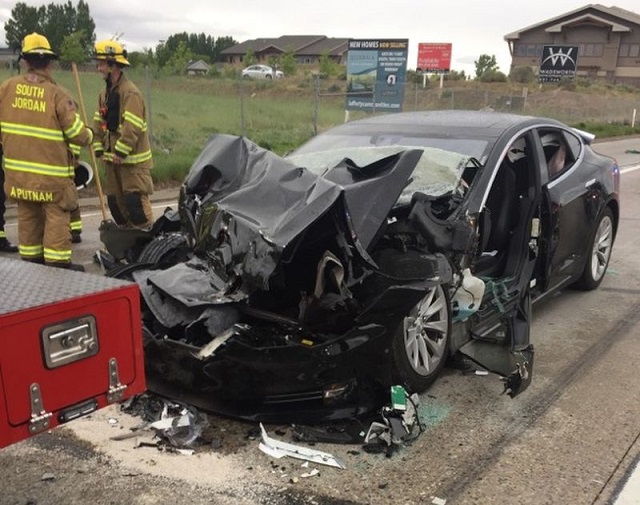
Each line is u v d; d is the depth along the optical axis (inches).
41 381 77.1
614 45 2802.7
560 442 129.3
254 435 128.1
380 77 900.6
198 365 129.3
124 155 264.1
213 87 1151.6
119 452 122.0
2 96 210.1
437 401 145.9
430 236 142.1
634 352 177.0
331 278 124.7
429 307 143.9
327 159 175.2
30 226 224.8
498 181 177.6
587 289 231.9
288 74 2185.0
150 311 140.6
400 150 168.9
